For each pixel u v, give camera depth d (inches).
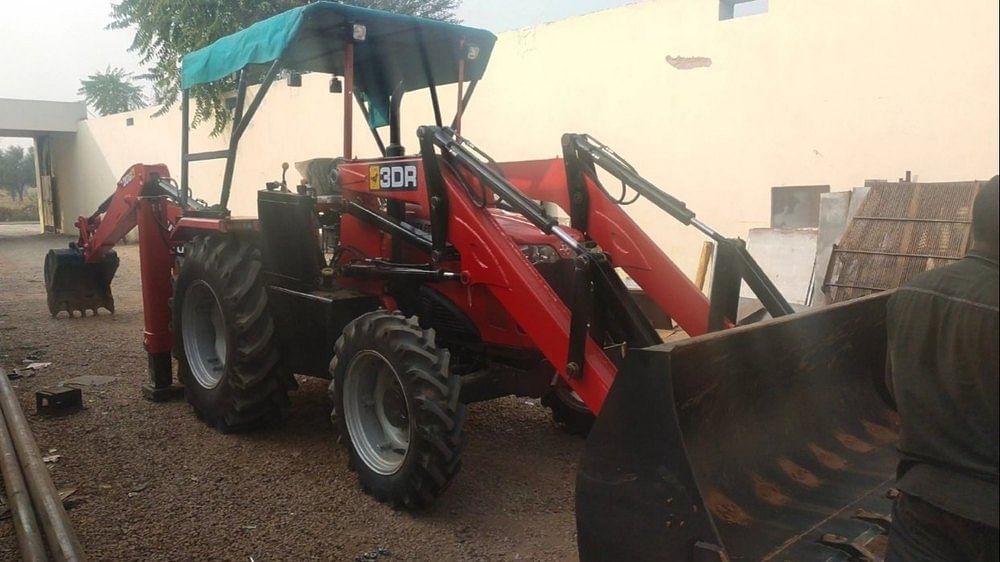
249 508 146.1
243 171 579.5
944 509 68.6
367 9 166.6
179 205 217.3
